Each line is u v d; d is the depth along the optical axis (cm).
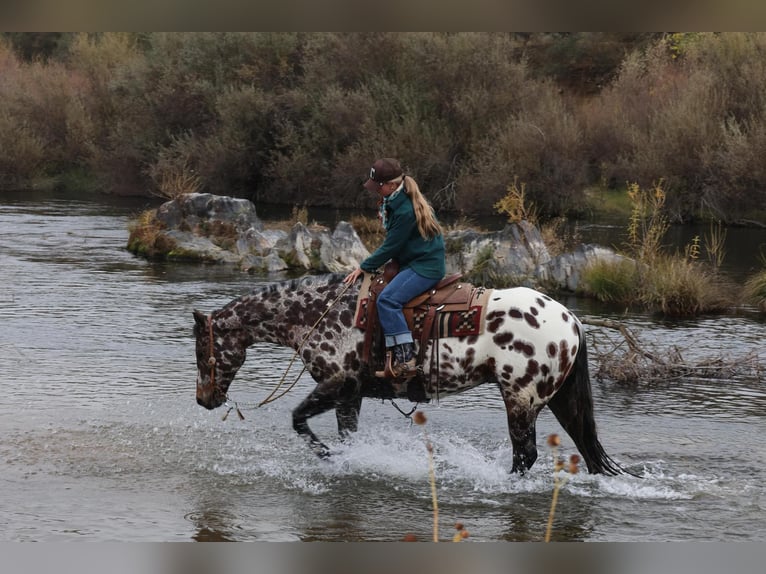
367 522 692
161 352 1228
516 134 3162
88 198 3684
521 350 735
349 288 780
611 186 3269
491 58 3412
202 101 3875
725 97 3039
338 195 3491
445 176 3384
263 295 805
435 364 747
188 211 2169
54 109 4256
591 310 1565
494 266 1750
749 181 2859
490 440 902
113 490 754
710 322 1486
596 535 671
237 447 870
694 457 853
